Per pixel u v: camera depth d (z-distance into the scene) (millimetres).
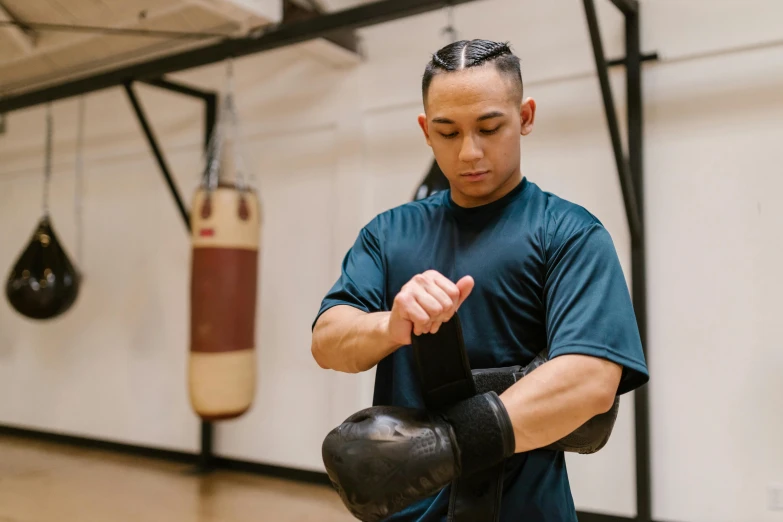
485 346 924
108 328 4180
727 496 2404
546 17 2764
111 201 4203
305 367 3410
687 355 2486
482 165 888
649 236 2562
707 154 2475
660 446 2520
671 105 2535
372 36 3209
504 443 742
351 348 887
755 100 2404
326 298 1023
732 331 2418
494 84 855
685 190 2506
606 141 2639
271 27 2742
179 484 3408
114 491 3303
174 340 3898
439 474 745
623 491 2572
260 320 3555
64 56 3502
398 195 3139
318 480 3355
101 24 3076
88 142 4305
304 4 3080
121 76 3131
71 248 4371
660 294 2537
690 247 2494
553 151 2742
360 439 770
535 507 902
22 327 4613
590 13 2072
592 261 864
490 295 927
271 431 3512
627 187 2322
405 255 1018
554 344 822
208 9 2615
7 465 3818
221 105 3719
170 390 3902
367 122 3240
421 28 3080
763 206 2385
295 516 2934
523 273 917
